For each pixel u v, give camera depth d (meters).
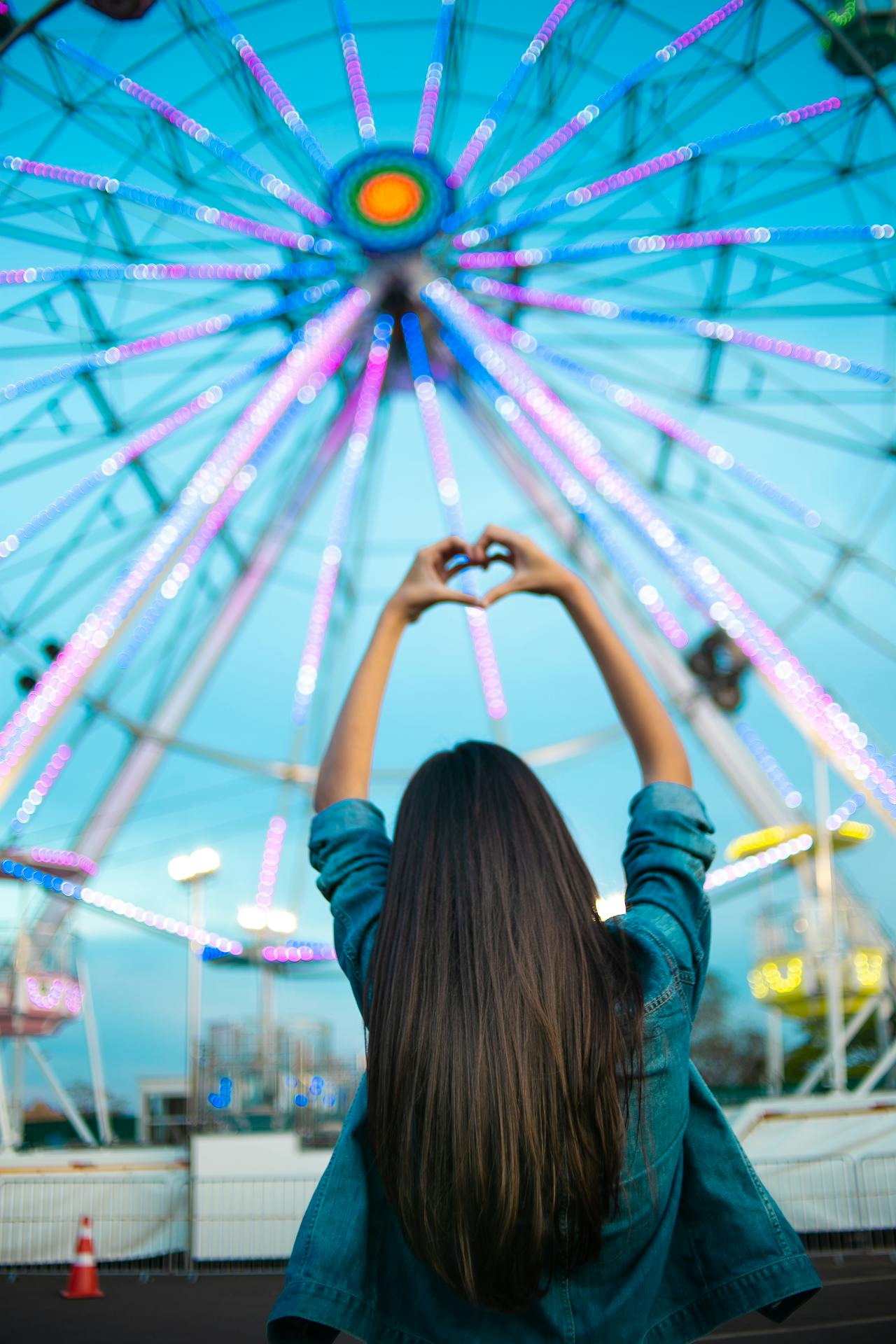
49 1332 10.24
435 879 1.55
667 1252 1.52
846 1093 17.22
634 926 1.62
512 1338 1.43
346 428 20.17
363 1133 1.54
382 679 2.04
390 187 17.77
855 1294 11.53
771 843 18.05
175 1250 14.81
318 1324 1.43
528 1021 1.43
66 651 15.23
